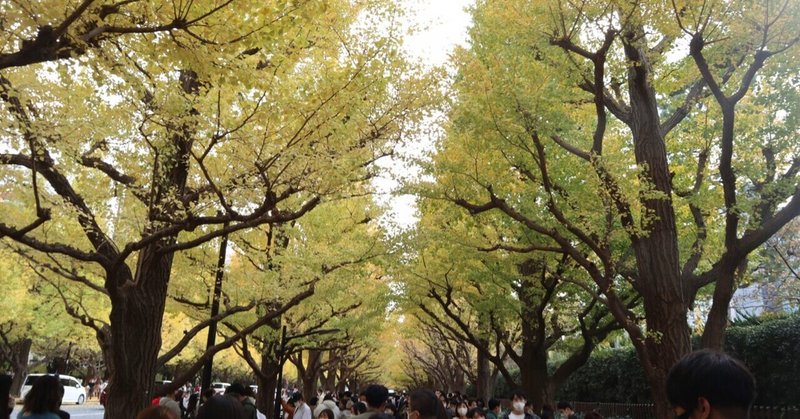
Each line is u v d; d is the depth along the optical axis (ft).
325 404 32.78
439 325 77.71
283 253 34.45
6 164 20.42
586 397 69.10
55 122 18.33
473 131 29.71
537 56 30.76
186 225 19.34
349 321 51.16
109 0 15.71
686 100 33.65
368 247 38.29
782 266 50.47
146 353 23.40
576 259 30.07
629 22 26.84
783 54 27.45
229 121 19.31
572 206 31.81
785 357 37.63
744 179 35.01
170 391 27.86
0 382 14.40
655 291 28.76
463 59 29.96
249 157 20.63
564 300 47.78
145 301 23.58
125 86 18.89
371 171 23.68
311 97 19.26
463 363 107.14
